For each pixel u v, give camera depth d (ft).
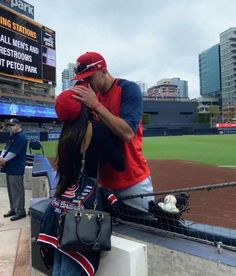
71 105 7.29
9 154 20.25
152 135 179.93
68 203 7.30
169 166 48.65
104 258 7.93
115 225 10.11
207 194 27.12
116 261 7.73
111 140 7.78
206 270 8.03
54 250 7.80
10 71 158.51
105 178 9.30
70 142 7.29
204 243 8.86
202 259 8.09
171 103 314.76
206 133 197.47
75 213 7.00
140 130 9.21
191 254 8.29
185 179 37.55
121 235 9.57
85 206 7.27
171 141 117.91
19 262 14.14
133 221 10.01
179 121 317.01
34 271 11.31
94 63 8.03
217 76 475.31
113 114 8.20
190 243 8.87
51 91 218.79
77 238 6.76
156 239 9.15
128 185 9.22
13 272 13.23
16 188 20.56
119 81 8.53
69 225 6.89
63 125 7.59
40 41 177.17
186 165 49.73
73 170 7.34
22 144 20.44
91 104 7.38
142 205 9.86
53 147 87.92
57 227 7.39
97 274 8.06
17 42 161.48
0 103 159.43
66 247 6.85
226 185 8.82
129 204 9.84
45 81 184.03
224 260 7.84
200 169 45.39
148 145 98.07
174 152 74.90
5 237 17.30
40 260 10.98
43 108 193.67
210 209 22.63
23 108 175.94
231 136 157.58
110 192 8.75
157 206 9.69
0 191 29.17
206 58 504.02
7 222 19.97
